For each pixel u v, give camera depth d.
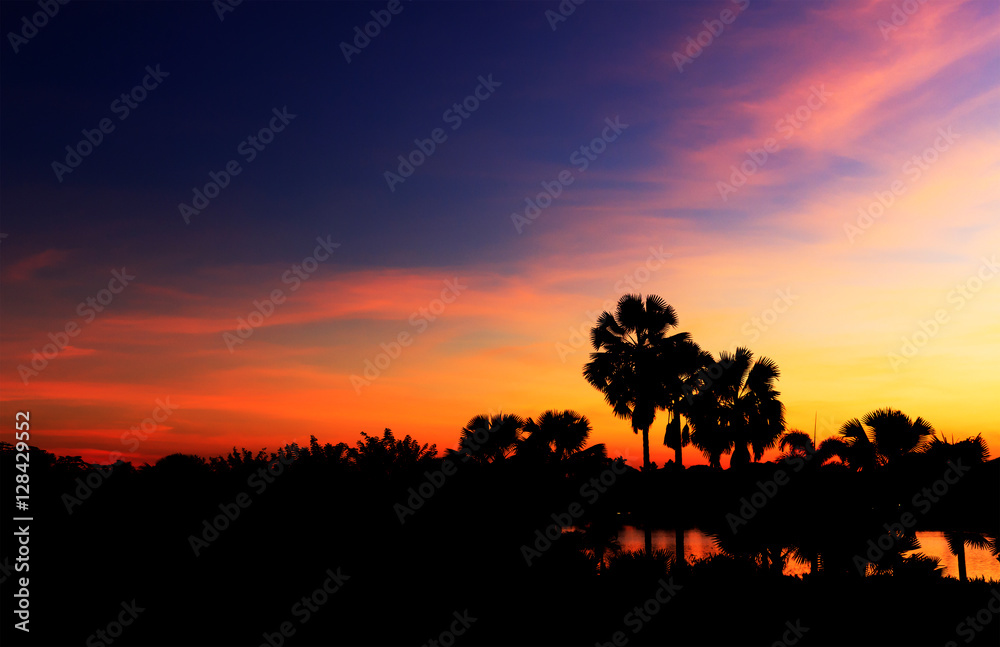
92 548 19.36
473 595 19.16
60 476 20.98
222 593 19.00
